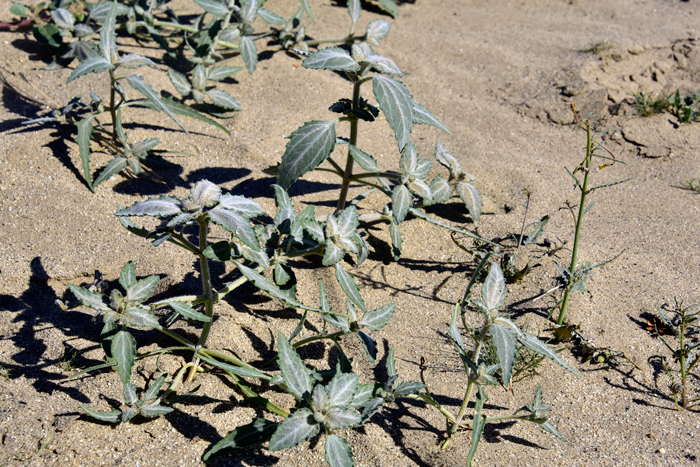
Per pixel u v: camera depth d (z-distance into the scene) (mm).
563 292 613
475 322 597
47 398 528
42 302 582
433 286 620
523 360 568
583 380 568
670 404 558
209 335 562
